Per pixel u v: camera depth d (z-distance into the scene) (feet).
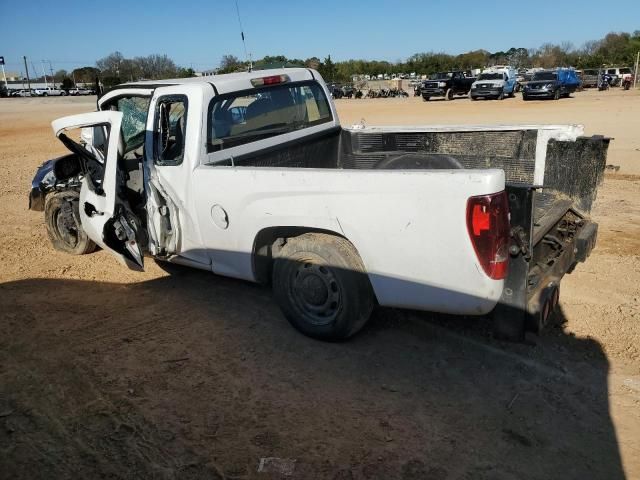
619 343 13.61
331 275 13.24
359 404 11.66
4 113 114.01
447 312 11.83
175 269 19.53
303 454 10.26
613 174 32.53
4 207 29.91
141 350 14.06
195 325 15.30
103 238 17.25
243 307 16.33
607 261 18.57
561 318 14.85
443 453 10.19
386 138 19.66
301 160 18.53
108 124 15.67
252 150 16.30
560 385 12.07
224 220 14.37
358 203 11.92
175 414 11.51
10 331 15.23
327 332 13.67
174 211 15.52
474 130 18.02
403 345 13.88
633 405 11.37
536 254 12.26
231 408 11.66
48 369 13.29
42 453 10.49
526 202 10.80
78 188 19.97
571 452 10.15
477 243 10.78
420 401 11.69
